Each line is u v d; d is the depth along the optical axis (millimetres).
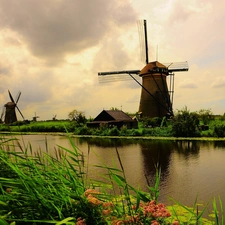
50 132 61375
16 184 2031
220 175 15484
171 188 12945
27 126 63312
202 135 38844
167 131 41969
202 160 20656
